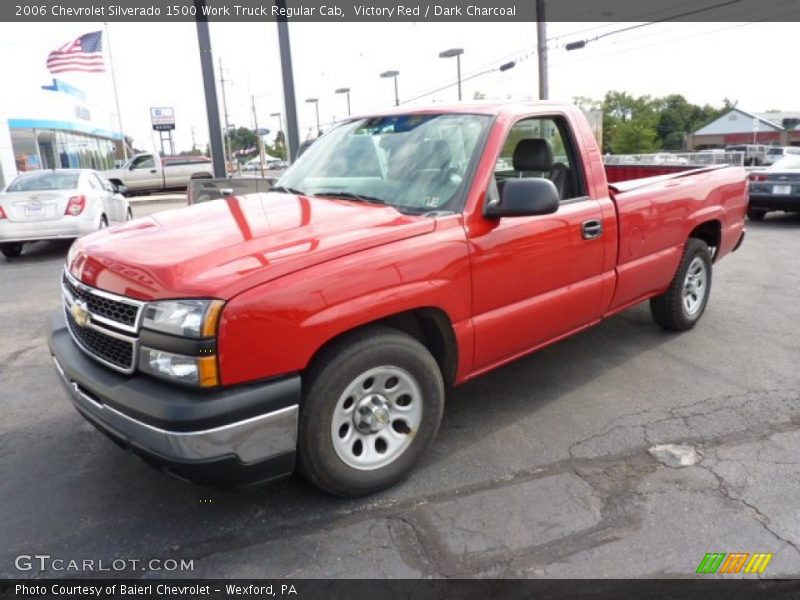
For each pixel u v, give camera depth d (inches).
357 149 156.9
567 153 161.2
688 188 193.3
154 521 117.7
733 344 203.8
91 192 416.5
